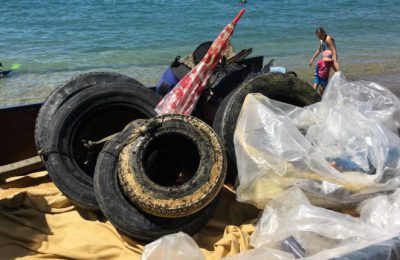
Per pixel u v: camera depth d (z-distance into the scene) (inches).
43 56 662.5
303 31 900.6
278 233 133.6
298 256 125.0
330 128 165.0
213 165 147.2
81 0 1233.4
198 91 185.2
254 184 149.6
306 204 138.8
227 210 163.9
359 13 1174.3
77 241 139.6
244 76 197.2
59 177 158.1
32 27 891.4
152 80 526.0
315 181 148.0
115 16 1027.3
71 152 166.4
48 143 163.3
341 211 154.3
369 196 151.0
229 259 123.4
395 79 485.7
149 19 1002.7
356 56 649.0
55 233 147.0
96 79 187.8
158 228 141.4
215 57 190.7
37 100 450.6
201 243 146.9
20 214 151.6
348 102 183.6
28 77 544.7
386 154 157.2
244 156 153.3
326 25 985.5
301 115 171.0
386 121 179.8
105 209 143.9
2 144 188.9
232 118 167.9
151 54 690.8
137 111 178.9
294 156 149.2
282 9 1195.9
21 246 139.6
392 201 148.9
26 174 190.4
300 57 657.6
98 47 735.1
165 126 152.6
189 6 1194.0
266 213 143.1
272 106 165.0
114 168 150.6
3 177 183.0
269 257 122.1
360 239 126.7
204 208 147.9
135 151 147.9
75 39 792.3
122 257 137.7
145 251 126.9
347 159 158.7
